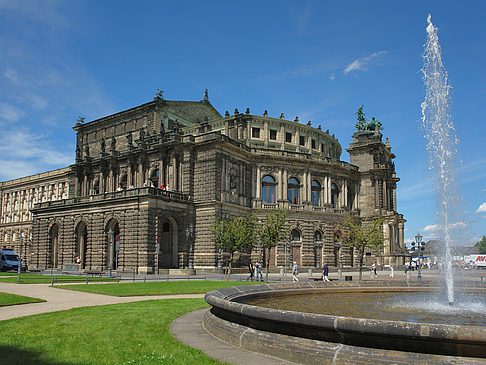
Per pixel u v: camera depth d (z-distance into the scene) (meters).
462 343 10.06
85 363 11.99
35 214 88.44
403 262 99.75
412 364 10.24
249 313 13.64
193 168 77.00
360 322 11.08
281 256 82.44
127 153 82.88
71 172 98.62
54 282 45.34
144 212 67.25
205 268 72.12
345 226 91.56
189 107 96.25
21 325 18.12
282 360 12.20
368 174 100.19
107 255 72.25
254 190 83.81
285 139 91.56
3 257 76.50
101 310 23.22
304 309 20.22
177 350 13.34
